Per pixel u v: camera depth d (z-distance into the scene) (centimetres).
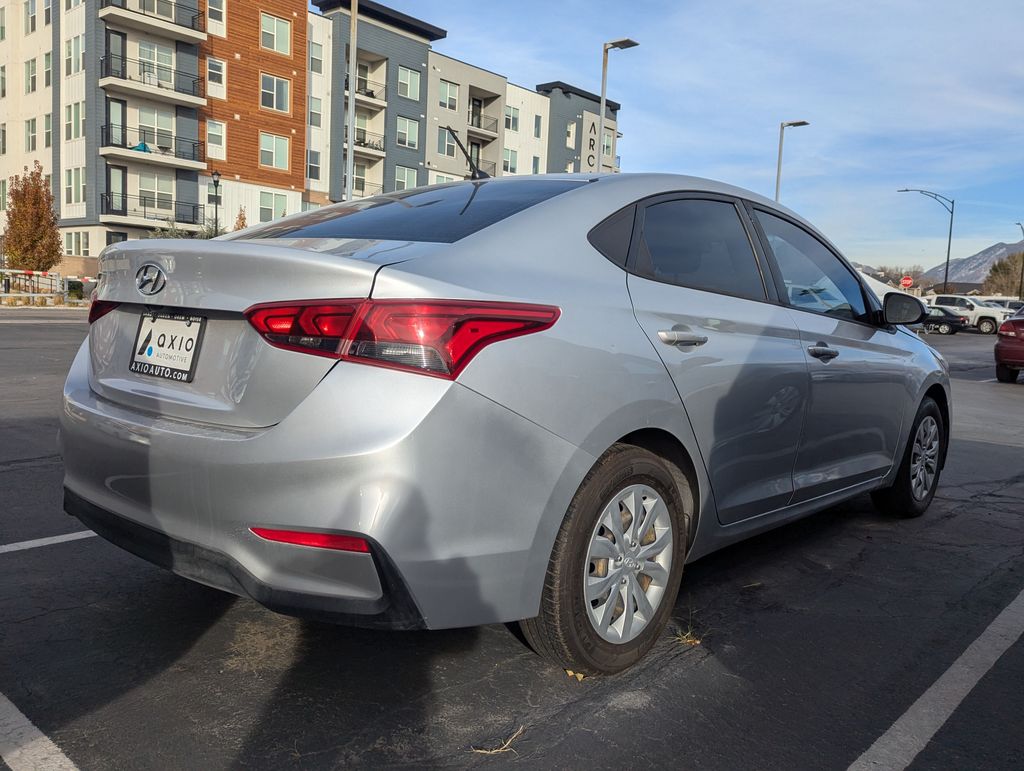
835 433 368
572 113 5875
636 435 267
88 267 3722
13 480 480
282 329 216
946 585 361
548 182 302
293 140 4259
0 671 255
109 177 3684
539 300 235
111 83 3547
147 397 246
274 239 273
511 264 242
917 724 243
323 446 205
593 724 235
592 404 238
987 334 4034
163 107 3778
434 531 209
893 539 427
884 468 423
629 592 262
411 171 4928
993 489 551
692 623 311
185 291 240
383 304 209
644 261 282
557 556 238
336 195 4531
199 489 221
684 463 282
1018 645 301
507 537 222
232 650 273
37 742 216
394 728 229
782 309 338
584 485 242
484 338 216
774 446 324
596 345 242
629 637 262
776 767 219
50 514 416
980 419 923
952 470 613
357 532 203
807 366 338
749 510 318
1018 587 361
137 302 255
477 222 262
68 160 3847
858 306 407
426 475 206
